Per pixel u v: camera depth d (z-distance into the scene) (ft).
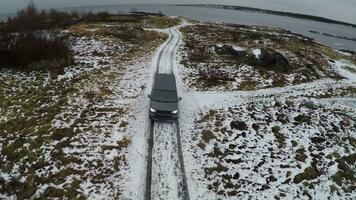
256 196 41.91
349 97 83.15
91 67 88.99
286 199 42.09
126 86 75.31
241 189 42.93
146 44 125.49
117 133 53.72
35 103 63.72
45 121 56.29
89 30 145.69
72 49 107.55
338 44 248.73
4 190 39.22
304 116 66.33
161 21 215.10
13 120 56.24
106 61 96.22
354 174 49.62
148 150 49.55
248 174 46.19
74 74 82.23
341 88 90.74
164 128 56.44
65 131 53.01
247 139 55.31
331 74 105.09
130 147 49.90
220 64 101.45
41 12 184.85
